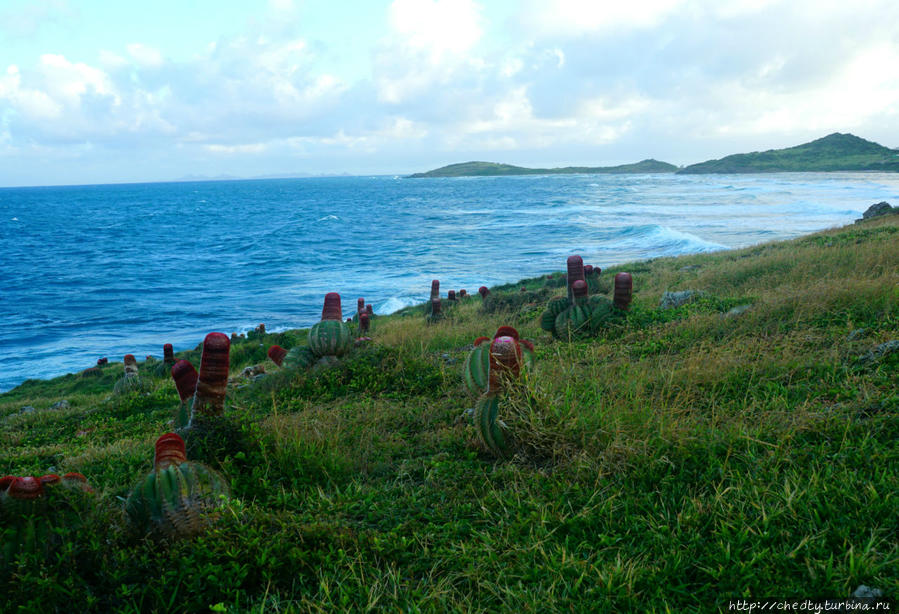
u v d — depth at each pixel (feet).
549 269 151.23
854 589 8.36
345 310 120.67
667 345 23.97
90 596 9.12
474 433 16.74
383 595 9.50
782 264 43.29
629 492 11.85
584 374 19.76
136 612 9.07
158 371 54.70
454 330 40.40
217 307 134.82
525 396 14.94
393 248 214.28
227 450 15.42
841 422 13.05
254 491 13.82
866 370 16.44
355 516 12.50
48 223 418.51
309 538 11.02
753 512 10.27
